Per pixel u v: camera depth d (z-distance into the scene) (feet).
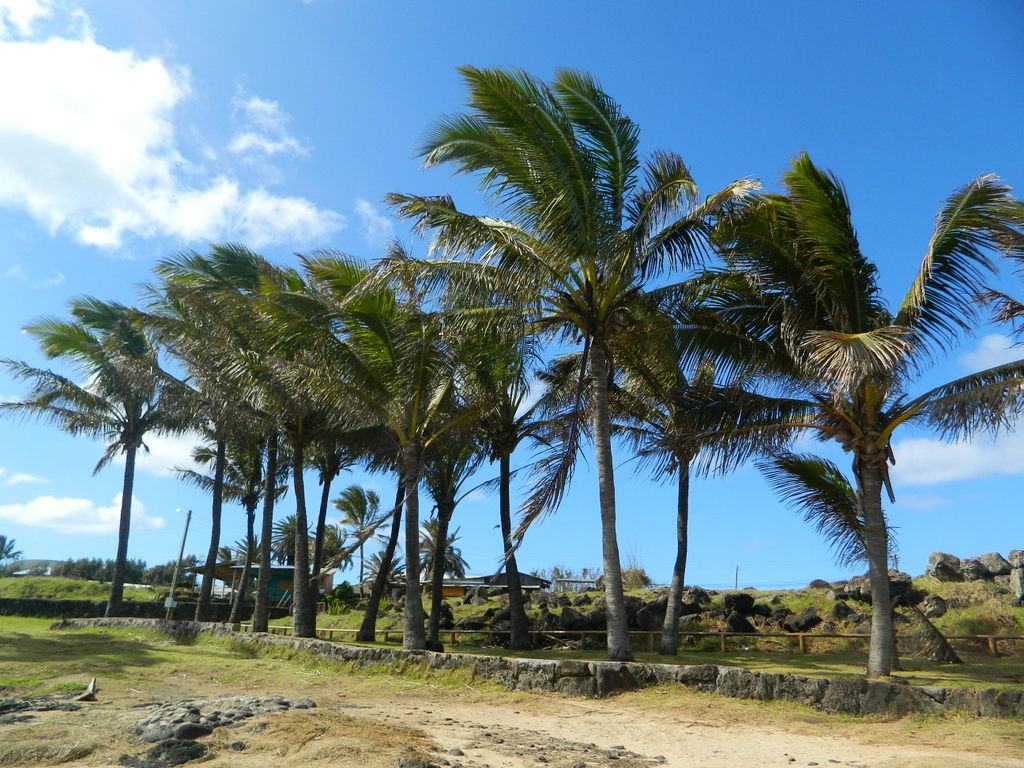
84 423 96.84
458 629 85.66
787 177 42.70
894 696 36.83
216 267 83.15
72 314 94.48
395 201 48.29
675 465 48.11
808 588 95.76
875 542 42.45
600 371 50.93
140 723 30.14
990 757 28.71
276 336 65.31
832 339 37.09
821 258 43.60
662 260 49.16
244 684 51.19
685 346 50.06
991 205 38.99
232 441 89.15
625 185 49.21
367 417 60.03
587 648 68.69
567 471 49.01
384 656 54.80
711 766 28.30
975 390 38.83
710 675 42.16
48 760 25.82
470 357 59.41
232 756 26.04
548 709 40.88
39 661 57.00
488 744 31.07
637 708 40.40
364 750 26.53
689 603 83.97
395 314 57.62
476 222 47.62
